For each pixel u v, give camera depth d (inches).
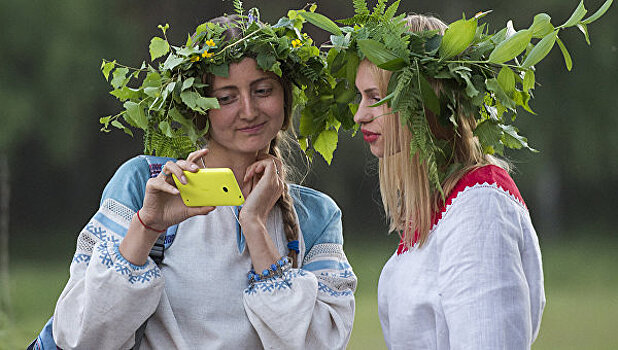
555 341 592.7
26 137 1443.2
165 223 152.3
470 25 145.6
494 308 134.1
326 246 174.6
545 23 147.0
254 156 169.8
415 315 145.2
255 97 163.8
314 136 182.7
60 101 1443.2
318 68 170.7
